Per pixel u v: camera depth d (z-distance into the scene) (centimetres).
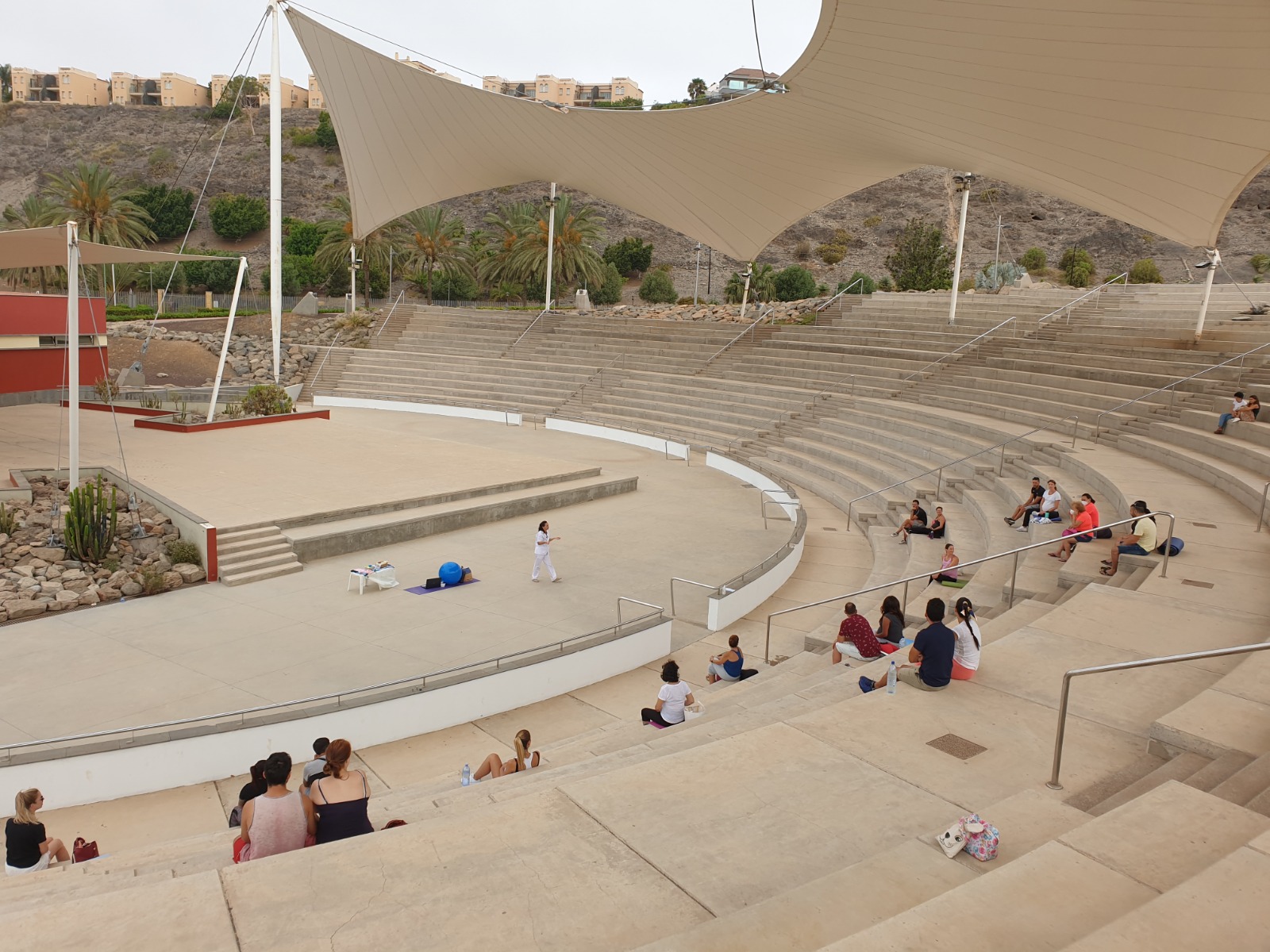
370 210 4334
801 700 838
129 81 14438
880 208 10444
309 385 4250
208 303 6028
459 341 4588
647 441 3103
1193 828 466
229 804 910
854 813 546
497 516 2067
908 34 1753
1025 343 2934
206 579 1584
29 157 11631
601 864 477
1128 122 1858
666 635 1334
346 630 1341
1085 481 1780
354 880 451
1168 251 8938
